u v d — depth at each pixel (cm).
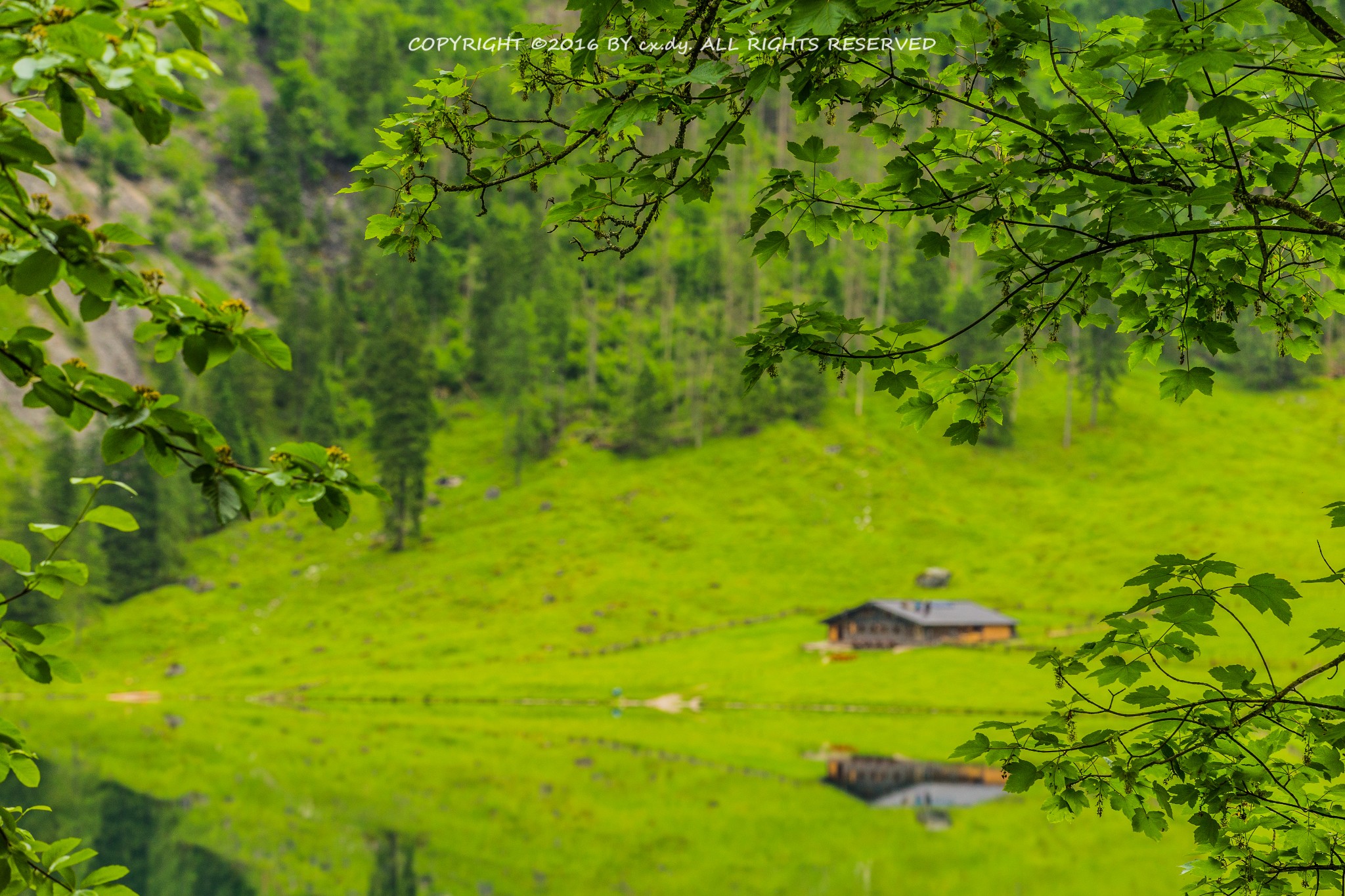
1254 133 486
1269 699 465
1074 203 479
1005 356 520
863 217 499
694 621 9325
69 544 9769
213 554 11381
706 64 388
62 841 379
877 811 4419
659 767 5397
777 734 6181
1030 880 3325
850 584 9869
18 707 7850
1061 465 12000
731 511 11369
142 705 7944
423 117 471
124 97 281
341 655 9081
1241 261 524
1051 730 503
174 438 319
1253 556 8750
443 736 6384
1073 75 441
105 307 297
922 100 464
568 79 473
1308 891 497
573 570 10431
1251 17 377
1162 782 495
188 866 3725
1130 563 9331
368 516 12100
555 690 7769
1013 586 9294
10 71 262
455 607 9919
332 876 3612
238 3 291
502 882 3494
